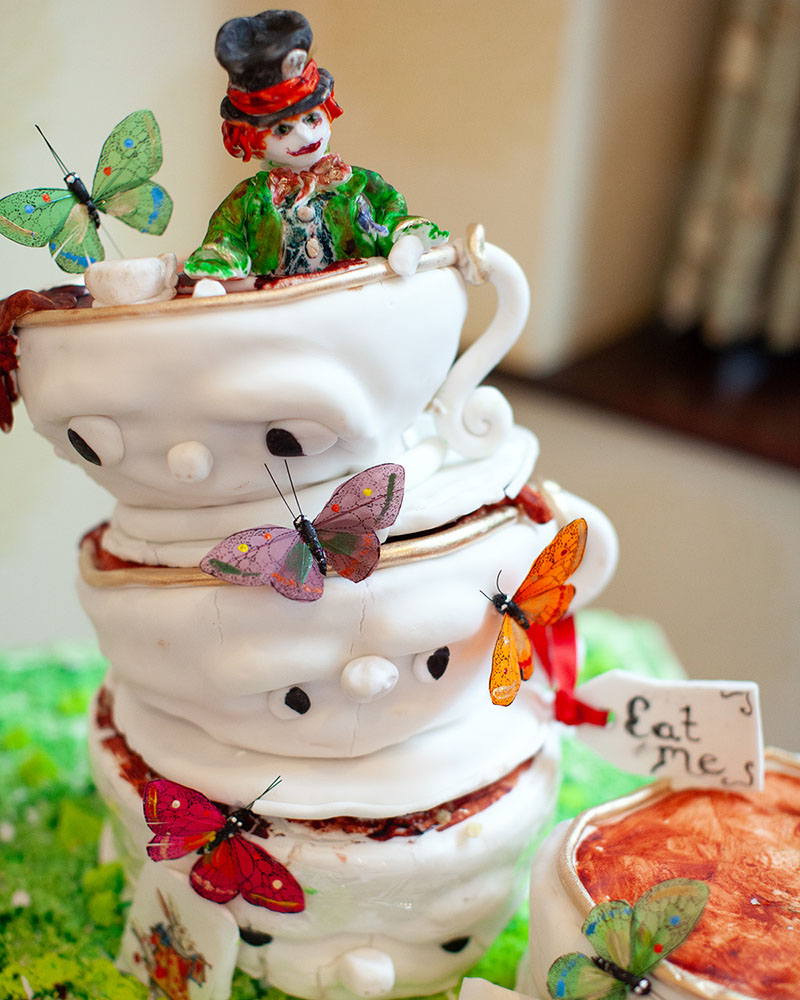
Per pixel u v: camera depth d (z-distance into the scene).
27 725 0.69
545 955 0.46
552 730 0.55
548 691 0.55
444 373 0.48
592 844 0.49
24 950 0.54
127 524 0.48
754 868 0.47
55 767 0.66
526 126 0.84
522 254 0.91
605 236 0.96
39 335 0.43
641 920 0.43
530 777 0.52
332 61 0.77
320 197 0.44
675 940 0.42
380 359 0.43
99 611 0.49
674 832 0.49
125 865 0.55
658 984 0.42
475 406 0.50
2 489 0.75
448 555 0.46
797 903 0.45
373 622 0.45
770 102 0.89
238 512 0.45
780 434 0.90
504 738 0.51
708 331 1.03
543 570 0.47
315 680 0.46
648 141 0.96
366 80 0.81
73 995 0.51
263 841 0.47
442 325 0.46
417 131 0.85
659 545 1.00
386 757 0.48
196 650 0.46
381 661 0.45
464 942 0.51
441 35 0.81
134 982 0.52
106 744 0.53
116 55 0.64
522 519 0.50
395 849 0.47
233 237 0.43
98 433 0.43
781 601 0.94
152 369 0.41
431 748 0.49
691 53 0.96
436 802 0.48
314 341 0.42
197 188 0.69
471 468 0.50
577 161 0.86
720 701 0.51
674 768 0.53
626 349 1.06
